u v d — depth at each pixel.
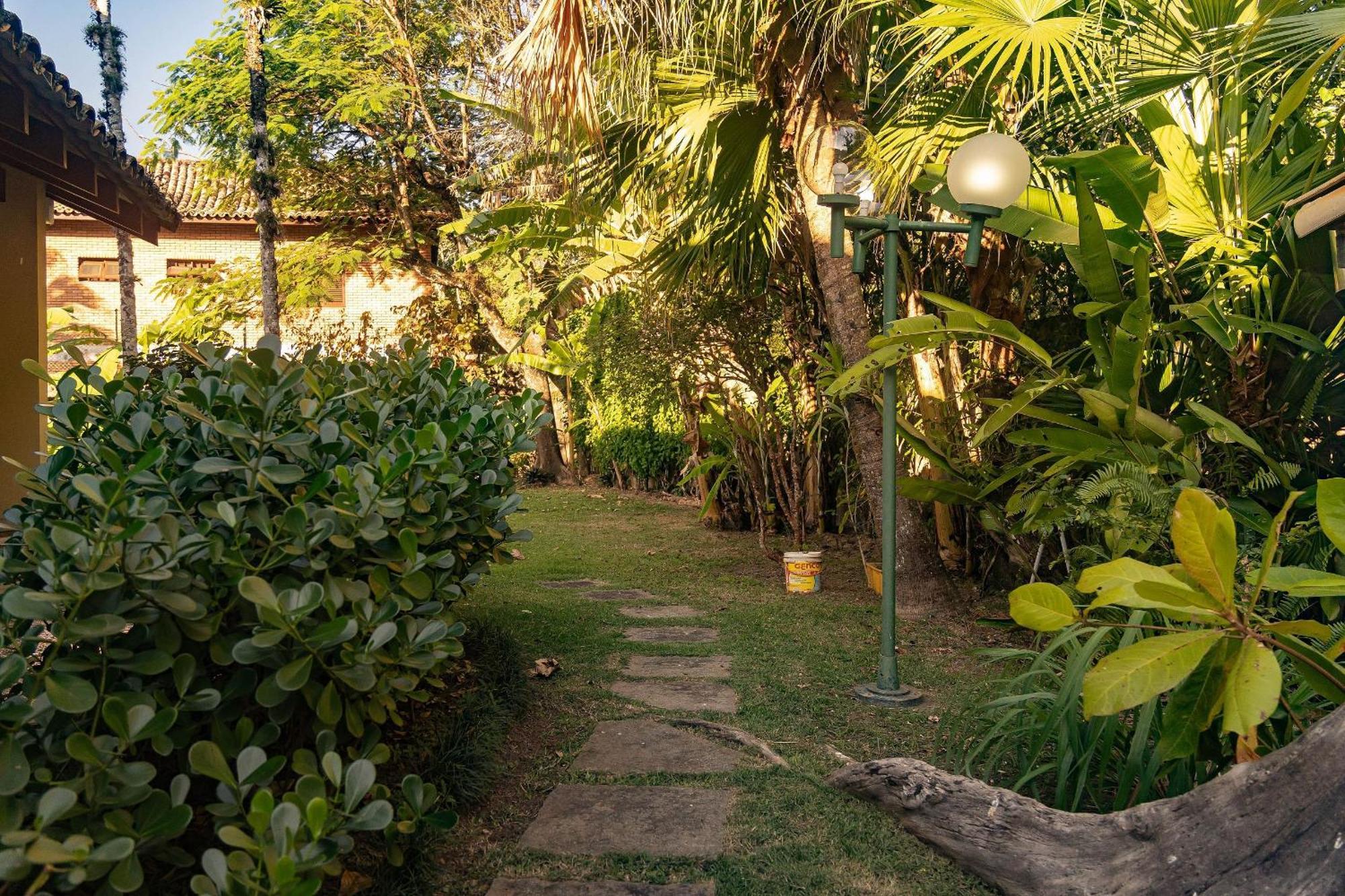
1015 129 5.63
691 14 5.36
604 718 4.00
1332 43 3.84
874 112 6.61
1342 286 3.75
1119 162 4.38
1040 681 3.46
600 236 9.48
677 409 12.38
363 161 15.83
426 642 2.38
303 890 1.48
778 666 4.80
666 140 6.50
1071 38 4.56
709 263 7.42
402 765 3.12
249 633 2.11
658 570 7.77
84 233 19.80
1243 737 2.44
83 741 1.52
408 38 14.39
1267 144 4.55
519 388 16.77
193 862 1.72
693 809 3.06
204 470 2.21
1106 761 2.82
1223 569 1.95
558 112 5.29
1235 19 4.39
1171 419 5.14
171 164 21.16
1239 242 4.68
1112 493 4.18
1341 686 2.02
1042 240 4.91
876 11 5.89
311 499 2.47
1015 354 6.21
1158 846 2.27
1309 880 1.93
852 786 3.17
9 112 5.41
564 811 3.05
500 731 3.62
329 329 18.08
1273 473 4.31
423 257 16.14
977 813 2.69
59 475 2.20
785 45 5.82
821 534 9.37
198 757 1.66
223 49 14.72
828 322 6.57
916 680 4.60
